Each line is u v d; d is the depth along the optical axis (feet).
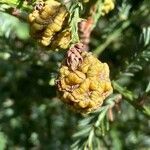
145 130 0.84
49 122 0.85
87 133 0.64
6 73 0.86
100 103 0.51
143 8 0.69
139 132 0.84
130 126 0.83
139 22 0.77
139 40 0.65
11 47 0.70
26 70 0.83
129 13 0.68
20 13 0.58
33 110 0.84
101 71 0.50
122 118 0.84
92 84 0.50
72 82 0.50
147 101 0.67
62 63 0.51
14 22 0.80
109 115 0.65
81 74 0.50
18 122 0.85
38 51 0.68
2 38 0.70
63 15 0.51
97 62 0.50
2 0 0.55
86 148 0.64
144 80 0.80
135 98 0.63
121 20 0.68
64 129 0.86
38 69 0.74
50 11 0.51
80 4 0.50
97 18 0.60
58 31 0.51
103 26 0.75
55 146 0.87
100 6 0.59
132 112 0.86
